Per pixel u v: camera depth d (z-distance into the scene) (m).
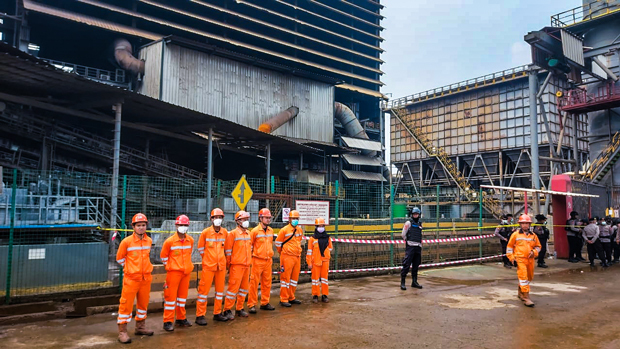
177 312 7.34
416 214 11.30
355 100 67.50
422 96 54.25
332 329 7.18
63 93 18.48
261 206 19.72
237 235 7.97
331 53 63.94
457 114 50.59
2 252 8.82
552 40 25.77
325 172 40.41
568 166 43.38
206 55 36.81
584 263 16.94
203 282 7.54
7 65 15.07
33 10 37.06
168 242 7.15
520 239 9.34
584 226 16.83
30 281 9.03
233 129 24.34
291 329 7.18
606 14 27.11
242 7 53.47
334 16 65.12
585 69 27.22
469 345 6.32
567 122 44.09
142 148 29.33
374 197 17.06
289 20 56.28
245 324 7.54
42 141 21.77
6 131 20.64
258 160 39.03
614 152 25.61
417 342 6.46
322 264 9.52
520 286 9.27
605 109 26.77
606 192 25.08
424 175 54.53
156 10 46.34
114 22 42.53
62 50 47.62
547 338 6.69
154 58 35.09
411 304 9.23
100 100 18.66
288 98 42.06
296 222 9.20
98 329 7.24
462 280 12.59
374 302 9.45
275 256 12.27
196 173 30.56
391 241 13.61
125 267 6.60
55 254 9.35
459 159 50.56
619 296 10.25
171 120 22.56
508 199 35.28
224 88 37.59
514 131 45.06
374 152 53.91
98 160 25.55
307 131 42.97
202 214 15.31
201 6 48.78
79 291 9.46
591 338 6.70
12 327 7.38
